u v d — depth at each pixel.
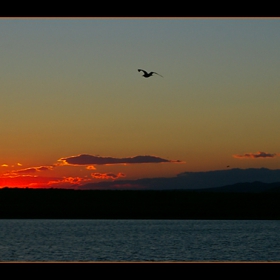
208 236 118.88
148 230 159.25
